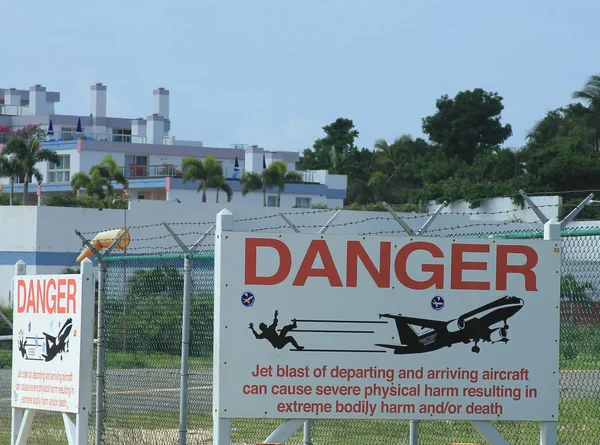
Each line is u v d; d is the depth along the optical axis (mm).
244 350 14852
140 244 77812
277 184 136125
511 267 15211
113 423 27016
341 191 152125
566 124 154875
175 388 29781
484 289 15164
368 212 77812
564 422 25188
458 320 15109
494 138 186000
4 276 77125
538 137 155750
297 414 14875
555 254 15250
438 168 159125
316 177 151000
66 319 19938
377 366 14984
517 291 15203
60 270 76625
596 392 25359
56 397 20172
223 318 14852
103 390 22734
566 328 19359
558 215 94812
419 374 15016
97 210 78000
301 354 14906
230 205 81625
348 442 24531
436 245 15125
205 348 29469
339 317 14977
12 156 141875
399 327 15023
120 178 129500
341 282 14992
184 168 134375
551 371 15164
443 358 15062
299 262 14961
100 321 22578
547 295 15227
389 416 14953
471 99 186000
